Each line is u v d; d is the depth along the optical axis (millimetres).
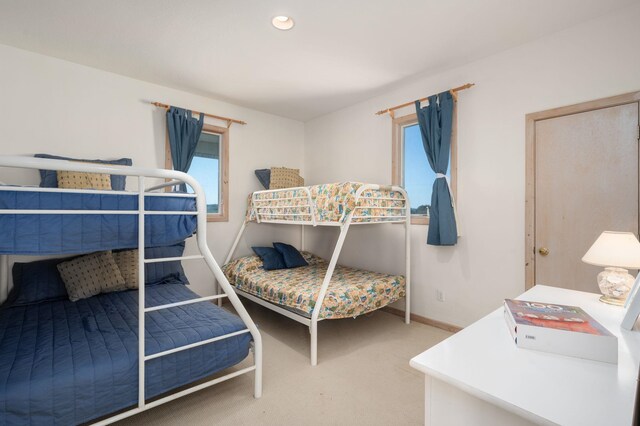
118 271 2709
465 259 2945
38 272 2557
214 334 1828
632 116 2113
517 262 2629
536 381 854
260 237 4227
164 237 1627
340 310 2564
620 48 2141
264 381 2145
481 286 2842
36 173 2711
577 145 2338
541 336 1025
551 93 2436
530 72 2537
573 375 884
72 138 2889
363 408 1863
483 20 2242
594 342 966
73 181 2650
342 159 4129
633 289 1389
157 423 1715
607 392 802
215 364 1817
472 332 1174
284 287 2844
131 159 3191
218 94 3631
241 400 1927
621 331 1217
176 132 3369
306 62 2859
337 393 2012
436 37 2459
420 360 967
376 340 2830
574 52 2328
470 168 2902
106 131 3066
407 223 3201
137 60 2840
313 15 2172
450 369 914
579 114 2324
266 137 4289
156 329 1842
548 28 2354
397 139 3523
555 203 2441
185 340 1723
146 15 2176
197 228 1746
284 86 3398
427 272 3240
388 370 2305
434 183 2977
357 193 2645
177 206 1676
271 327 3150
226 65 2920
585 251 2305
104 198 1467
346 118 4070
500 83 2701
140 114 3262
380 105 3660
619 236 1628
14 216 1276
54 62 2803
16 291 2484
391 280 3082
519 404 757
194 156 3748
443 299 3109
